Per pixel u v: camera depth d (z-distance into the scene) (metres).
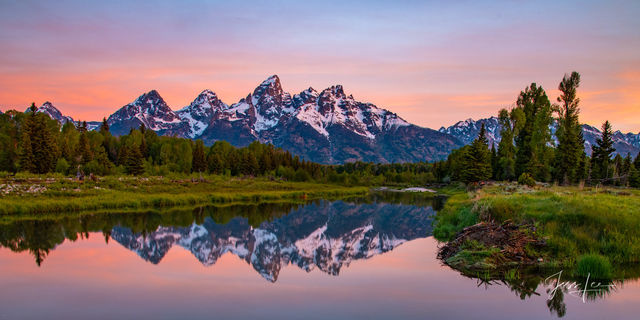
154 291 15.65
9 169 72.00
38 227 33.12
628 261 17.22
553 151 65.38
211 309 13.38
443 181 112.81
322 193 82.94
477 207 25.16
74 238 28.34
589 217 19.77
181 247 25.91
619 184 62.16
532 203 23.72
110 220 38.12
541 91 68.50
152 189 63.81
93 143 105.38
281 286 16.38
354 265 20.59
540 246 18.41
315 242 29.17
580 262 16.16
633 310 12.84
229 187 79.69
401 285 16.08
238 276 18.27
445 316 12.52
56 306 13.75
